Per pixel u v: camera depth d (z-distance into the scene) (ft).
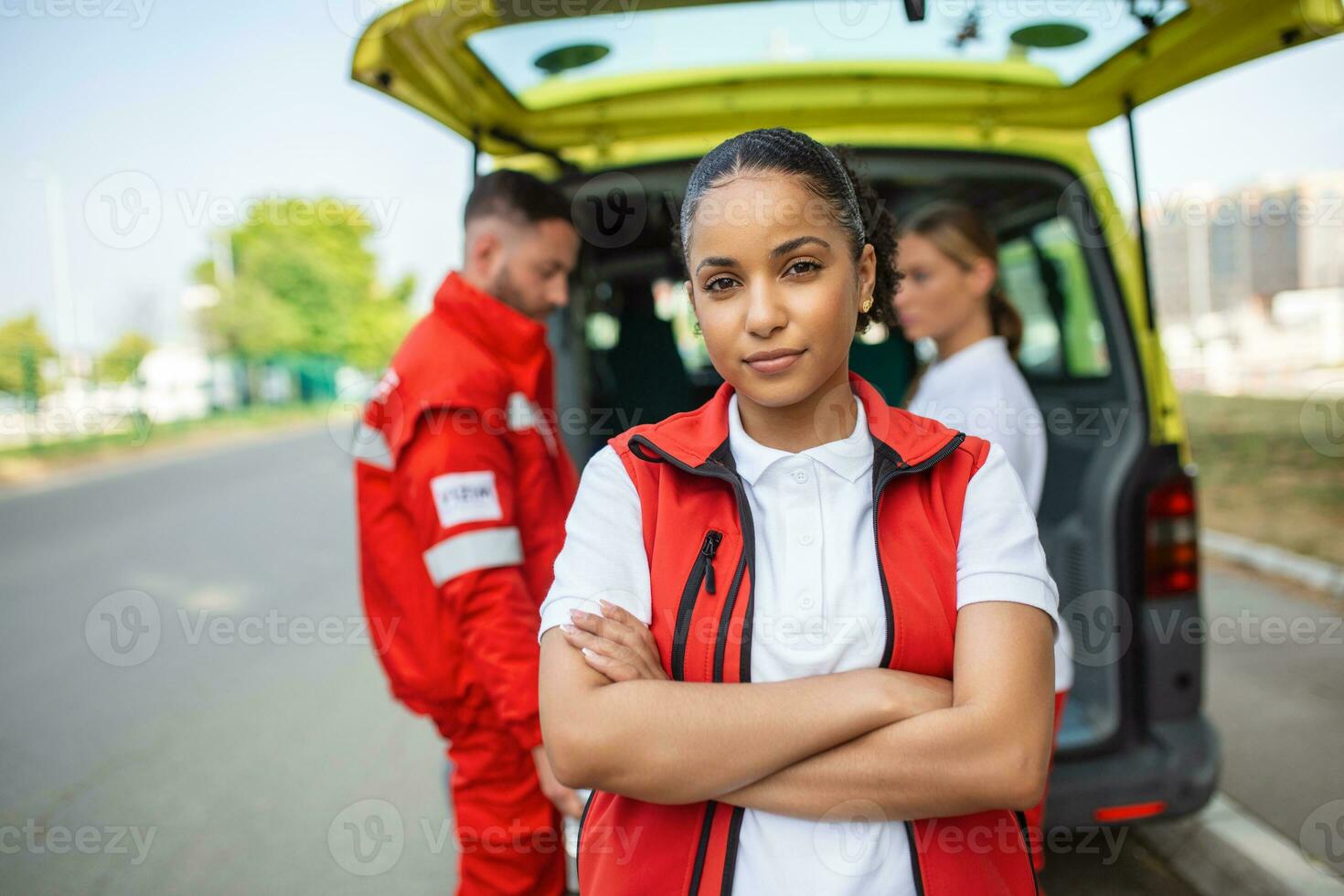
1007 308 7.01
